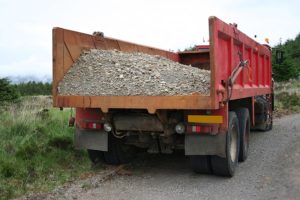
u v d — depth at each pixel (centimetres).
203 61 1066
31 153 670
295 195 504
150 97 537
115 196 514
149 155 764
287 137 959
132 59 673
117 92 561
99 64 638
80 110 629
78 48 653
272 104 1109
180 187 555
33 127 851
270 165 674
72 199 500
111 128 608
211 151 557
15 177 573
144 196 514
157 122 579
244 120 695
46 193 520
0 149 676
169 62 718
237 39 625
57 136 761
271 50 1050
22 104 1252
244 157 703
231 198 501
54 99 591
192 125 559
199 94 520
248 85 741
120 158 677
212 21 502
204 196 512
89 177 602
